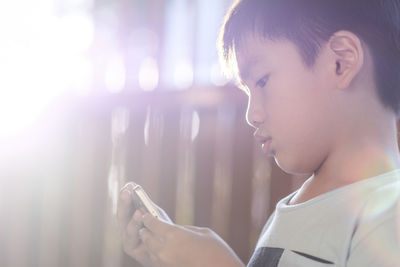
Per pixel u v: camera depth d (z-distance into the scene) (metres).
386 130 0.76
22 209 3.07
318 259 0.71
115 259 2.72
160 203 2.52
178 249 0.80
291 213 0.77
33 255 3.02
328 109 0.75
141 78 2.66
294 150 0.77
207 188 2.36
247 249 2.21
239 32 0.81
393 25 0.77
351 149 0.75
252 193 2.21
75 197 2.89
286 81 0.76
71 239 2.89
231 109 2.29
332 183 0.76
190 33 2.47
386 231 0.67
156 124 2.57
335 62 0.74
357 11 0.76
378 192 0.70
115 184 2.72
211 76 2.37
